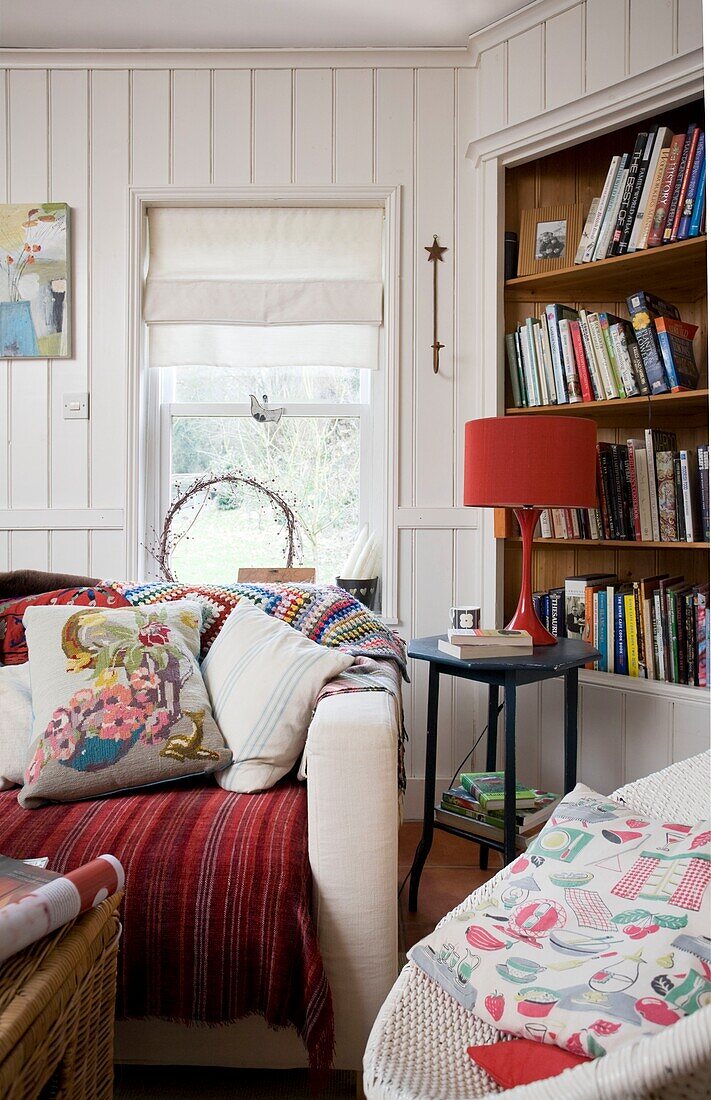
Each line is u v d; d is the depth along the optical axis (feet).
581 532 8.82
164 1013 4.37
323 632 6.93
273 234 9.80
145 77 9.64
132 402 9.62
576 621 8.80
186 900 4.39
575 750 7.25
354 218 9.77
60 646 5.79
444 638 7.95
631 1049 1.89
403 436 9.64
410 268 9.61
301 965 4.35
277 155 9.60
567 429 7.06
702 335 9.08
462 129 9.55
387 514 9.63
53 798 5.18
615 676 8.39
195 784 5.64
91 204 9.68
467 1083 2.53
